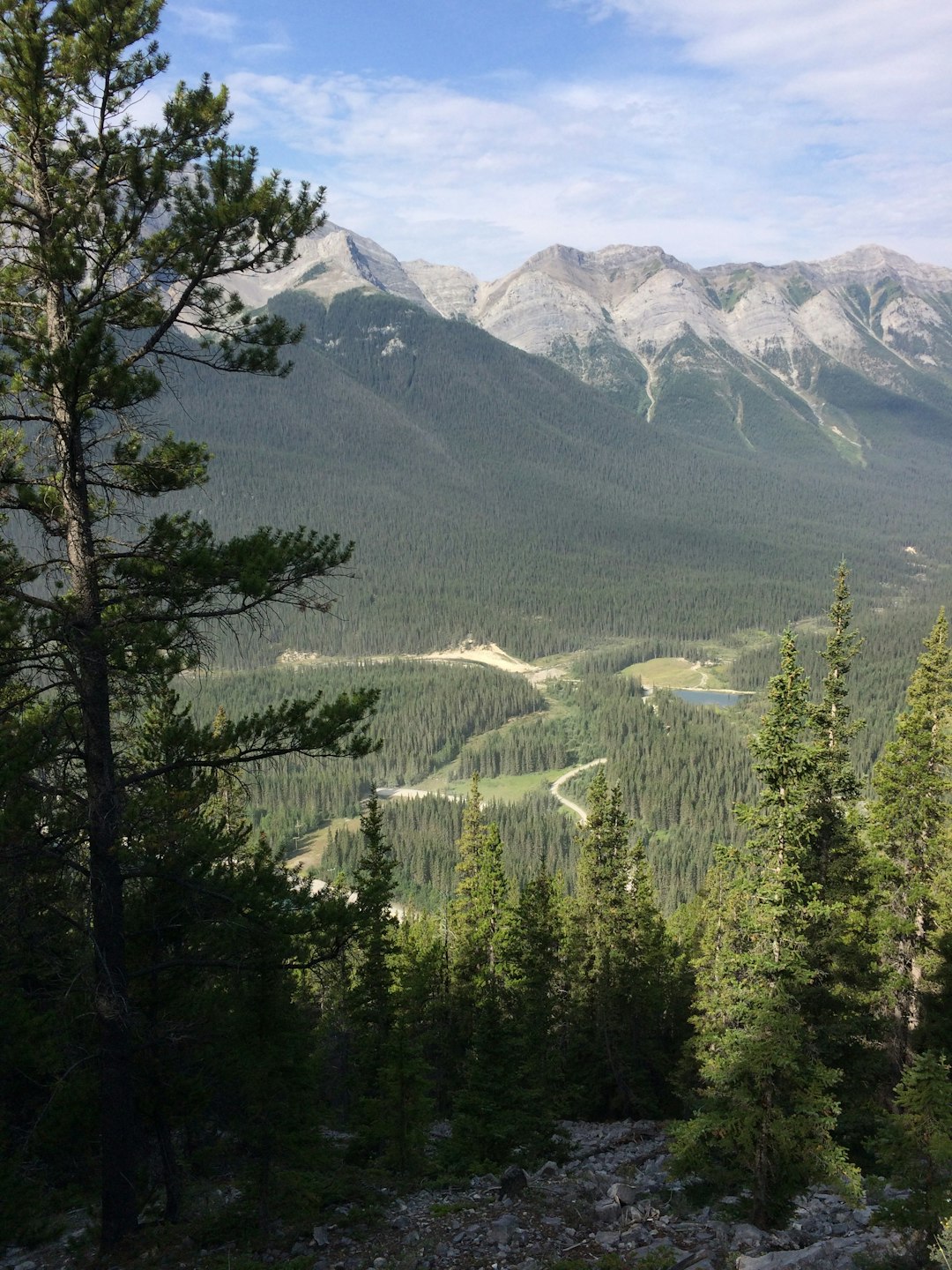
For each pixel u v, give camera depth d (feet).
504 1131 77.41
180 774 50.83
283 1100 54.08
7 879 40.96
